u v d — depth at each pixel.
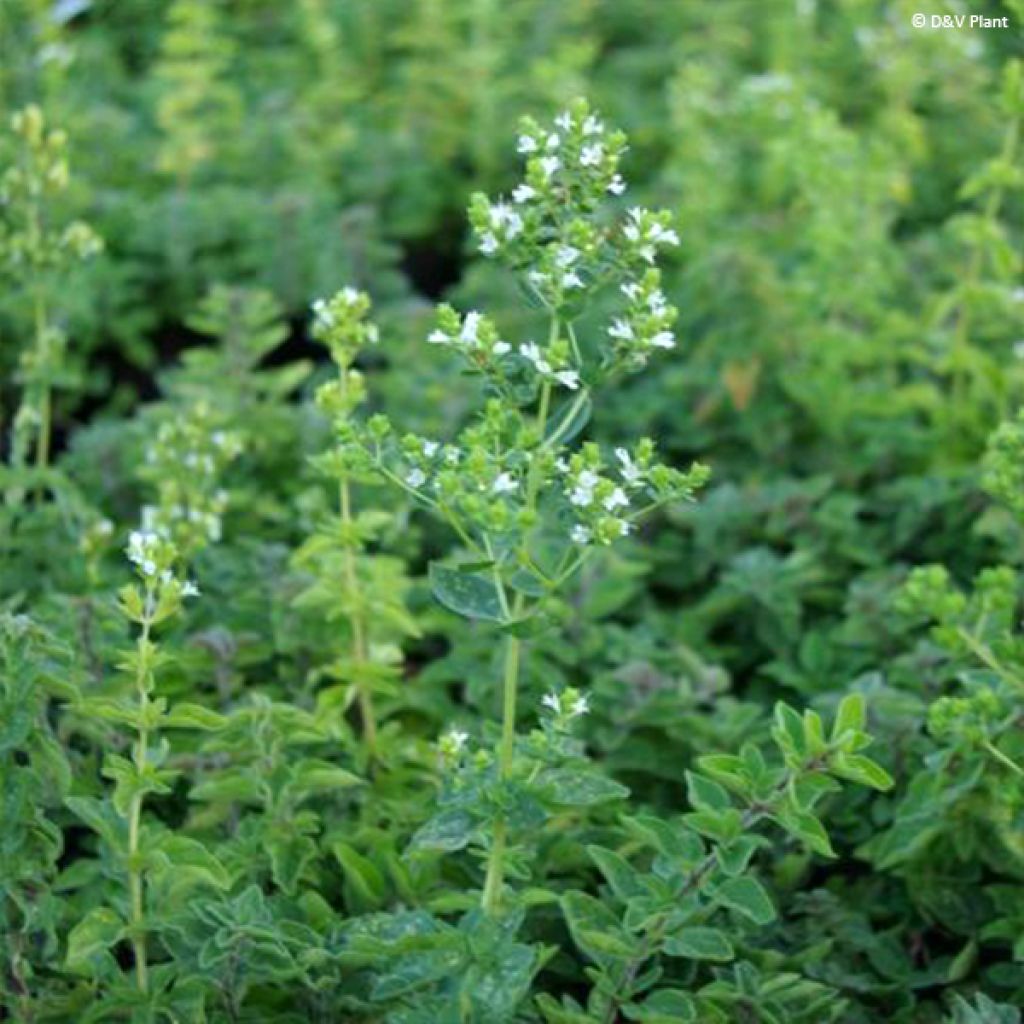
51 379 6.48
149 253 8.70
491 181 9.38
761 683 6.18
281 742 4.75
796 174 7.93
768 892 5.02
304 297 8.38
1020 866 4.73
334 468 5.05
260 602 5.74
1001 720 4.62
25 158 6.47
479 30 9.63
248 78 10.04
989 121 8.94
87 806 4.19
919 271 8.00
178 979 4.20
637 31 10.42
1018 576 5.93
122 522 6.87
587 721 5.55
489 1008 3.92
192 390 6.93
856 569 6.62
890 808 5.10
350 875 4.66
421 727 5.74
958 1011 4.36
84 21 10.57
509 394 4.13
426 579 6.18
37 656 4.33
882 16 10.02
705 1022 4.29
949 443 7.03
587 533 3.99
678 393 7.44
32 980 4.34
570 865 4.91
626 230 4.14
